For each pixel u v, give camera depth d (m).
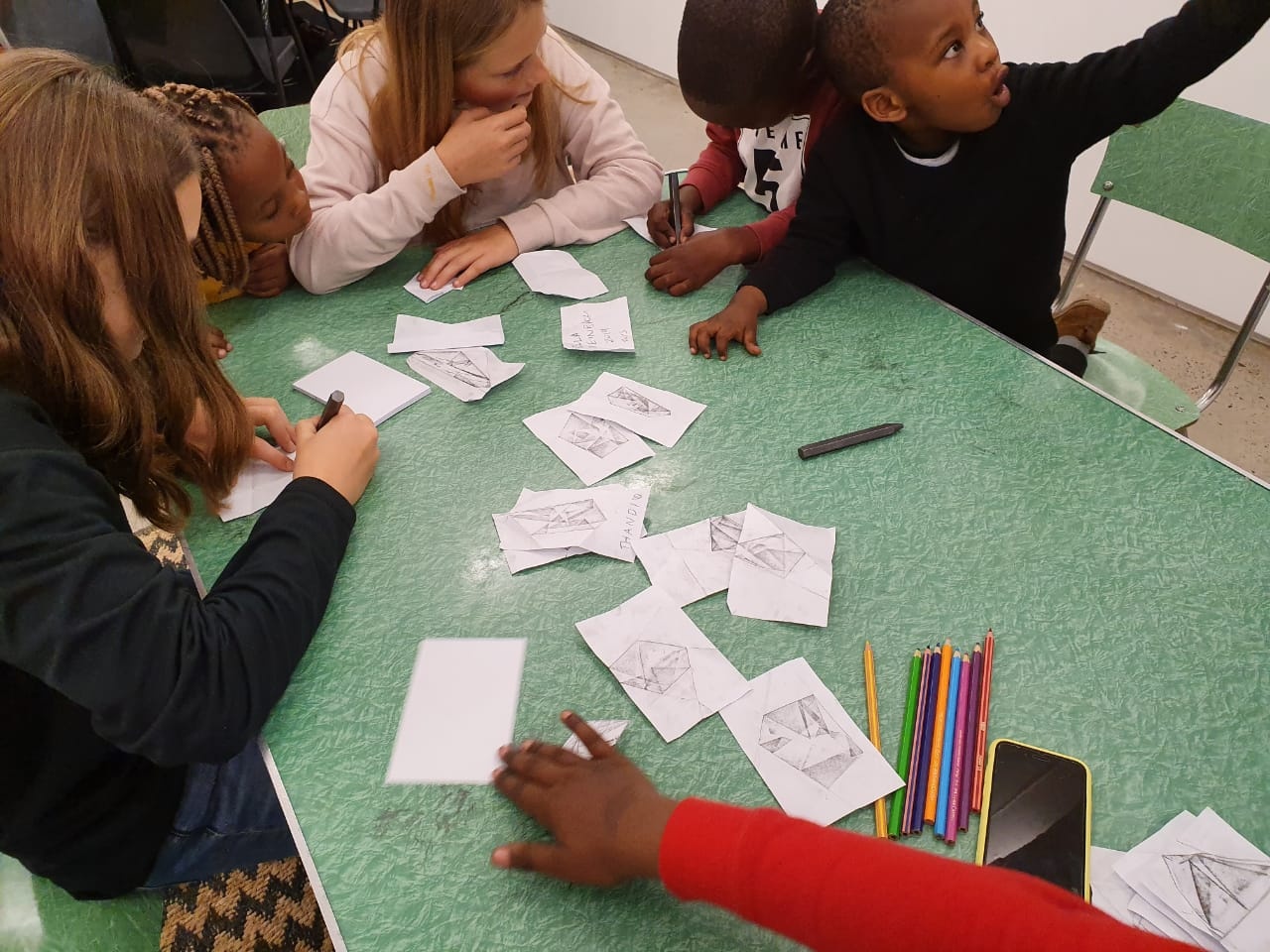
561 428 0.95
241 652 0.66
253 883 0.89
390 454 0.93
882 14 1.00
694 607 0.76
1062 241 1.26
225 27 2.12
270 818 0.82
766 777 0.64
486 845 0.61
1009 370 1.00
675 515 0.84
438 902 0.57
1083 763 0.63
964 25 0.99
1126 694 0.68
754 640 0.73
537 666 0.72
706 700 0.68
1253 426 2.07
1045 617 0.73
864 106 1.10
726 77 1.18
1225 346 2.27
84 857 0.75
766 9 1.13
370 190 1.35
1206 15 0.95
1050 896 0.44
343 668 0.72
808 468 0.89
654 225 1.29
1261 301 1.33
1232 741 0.64
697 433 0.94
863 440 0.91
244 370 1.07
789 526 0.82
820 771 0.64
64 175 0.56
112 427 0.66
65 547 0.58
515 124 1.22
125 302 0.65
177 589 0.66
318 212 1.22
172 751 0.63
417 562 0.81
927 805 0.62
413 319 1.14
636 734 0.67
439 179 1.19
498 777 0.63
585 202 1.30
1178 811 0.61
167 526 0.80
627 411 0.97
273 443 0.96
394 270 1.25
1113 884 0.57
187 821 0.80
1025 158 1.12
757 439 0.93
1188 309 2.36
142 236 0.62
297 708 0.69
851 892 0.46
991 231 1.19
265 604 0.70
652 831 0.55
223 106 1.05
